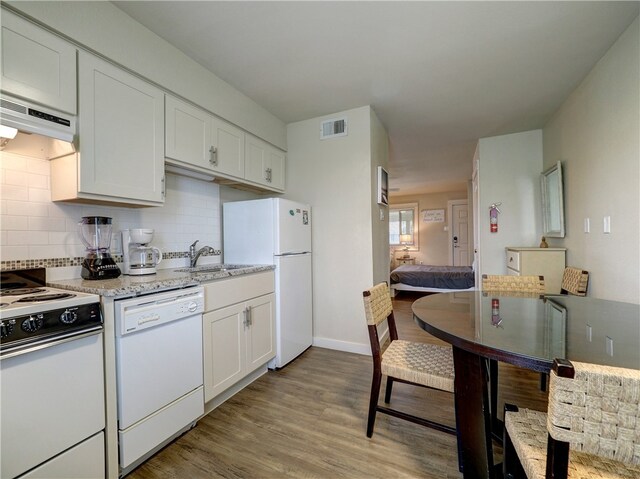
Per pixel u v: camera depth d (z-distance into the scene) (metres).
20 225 1.47
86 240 1.70
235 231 2.65
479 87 2.42
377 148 3.02
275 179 2.96
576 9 1.59
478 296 1.83
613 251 1.92
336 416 1.79
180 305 1.59
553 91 2.49
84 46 1.43
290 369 2.46
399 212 7.81
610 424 0.61
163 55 1.81
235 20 1.66
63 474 1.12
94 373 1.23
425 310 1.50
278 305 2.45
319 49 1.93
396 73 2.21
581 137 2.35
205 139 2.14
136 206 1.89
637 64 1.65
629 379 0.59
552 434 0.66
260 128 2.72
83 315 1.19
